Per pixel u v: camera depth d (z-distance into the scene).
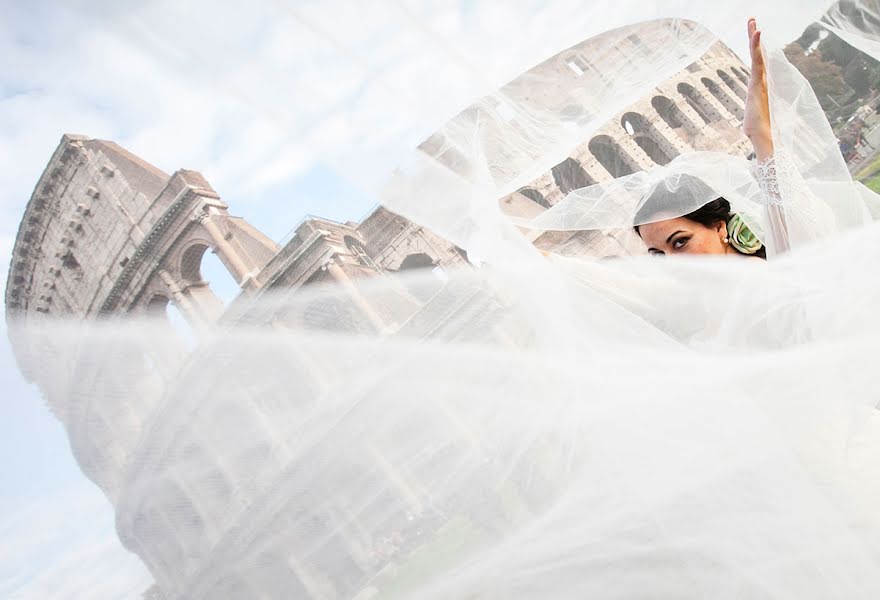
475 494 1.64
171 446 1.27
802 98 1.69
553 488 1.49
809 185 1.65
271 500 1.47
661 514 1.33
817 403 1.40
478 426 1.61
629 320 1.58
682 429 1.38
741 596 1.22
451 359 1.59
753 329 1.58
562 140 1.79
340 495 1.67
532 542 1.45
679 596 1.26
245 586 1.38
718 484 1.31
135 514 1.18
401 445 1.71
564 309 1.52
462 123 1.51
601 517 1.38
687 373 1.44
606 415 1.44
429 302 1.64
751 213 1.76
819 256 1.50
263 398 1.53
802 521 1.25
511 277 1.50
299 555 1.53
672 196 1.74
